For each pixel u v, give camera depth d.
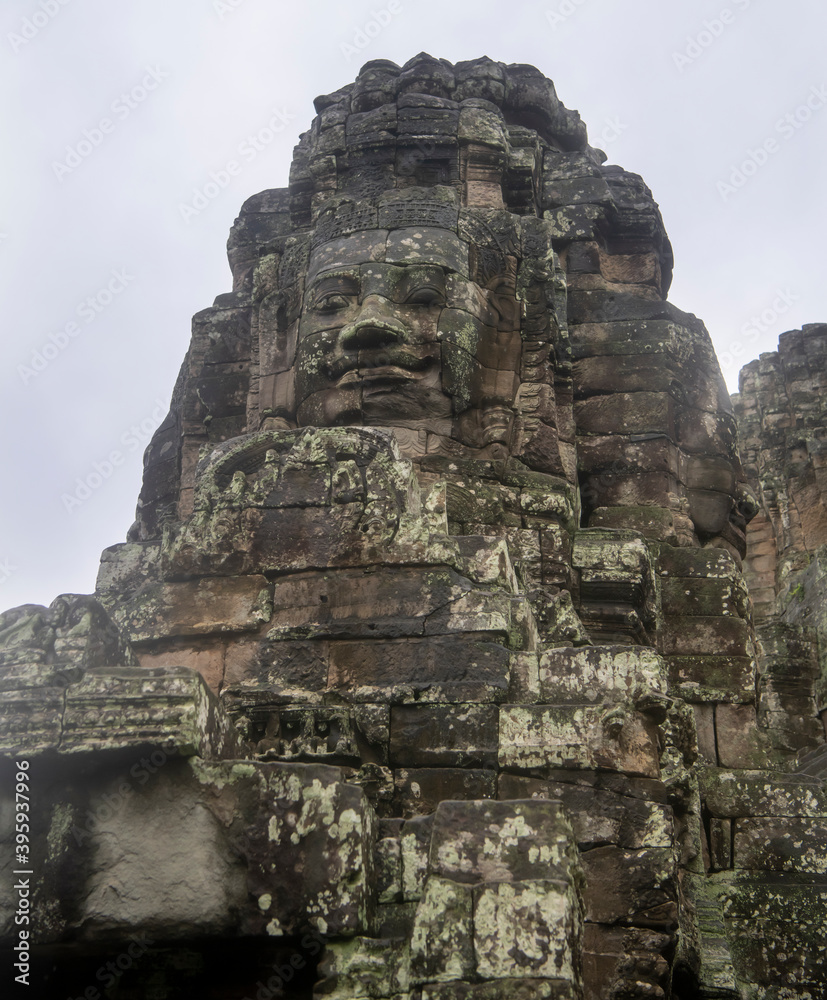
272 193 17.92
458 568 9.50
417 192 14.17
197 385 15.79
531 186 15.79
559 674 8.86
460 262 13.72
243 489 10.11
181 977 7.23
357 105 16.22
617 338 15.76
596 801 8.08
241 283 17.02
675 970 9.21
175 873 6.87
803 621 18.83
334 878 6.72
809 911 10.40
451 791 8.42
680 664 13.32
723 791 11.13
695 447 15.41
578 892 6.62
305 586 9.65
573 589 12.95
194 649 9.67
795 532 23.00
